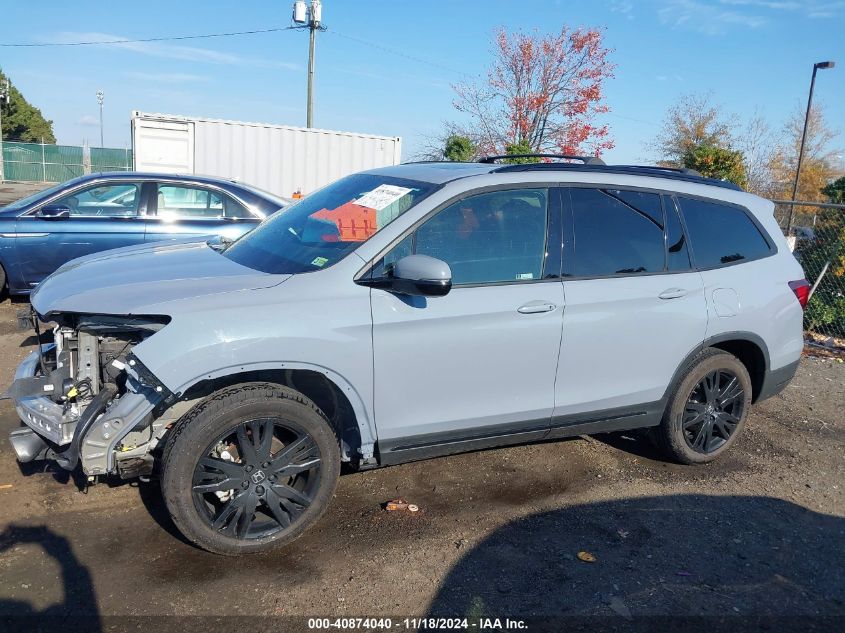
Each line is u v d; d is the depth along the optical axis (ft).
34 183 146.10
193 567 11.43
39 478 13.91
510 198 13.47
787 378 17.08
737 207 16.29
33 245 25.93
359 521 13.15
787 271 16.72
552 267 13.57
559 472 15.67
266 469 11.59
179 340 10.75
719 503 14.71
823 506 14.92
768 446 18.07
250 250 13.93
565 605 11.00
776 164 111.34
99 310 11.09
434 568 11.78
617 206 14.53
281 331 11.23
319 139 55.11
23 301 28.02
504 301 12.91
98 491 13.56
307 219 14.07
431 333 12.37
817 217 35.14
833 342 30.50
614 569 12.05
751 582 11.92
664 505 14.47
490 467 15.71
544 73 82.33
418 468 15.47
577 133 81.92
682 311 14.84
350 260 12.02
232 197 28.27
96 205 26.86
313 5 96.32
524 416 13.66
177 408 11.71
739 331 15.72
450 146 71.56
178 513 11.02
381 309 11.95
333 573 11.50
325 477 12.08
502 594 11.19
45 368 12.56
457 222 12.87
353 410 12.14
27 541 11.85
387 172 14.97
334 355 11.64
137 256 14.08
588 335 13.82
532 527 13.28
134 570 11.26
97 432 10.82
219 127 51.98
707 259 15.52
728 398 16.21
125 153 158.81
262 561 11.71
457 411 13.00
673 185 15.46
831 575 12.30
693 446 16.07
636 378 14.65
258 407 11.23
